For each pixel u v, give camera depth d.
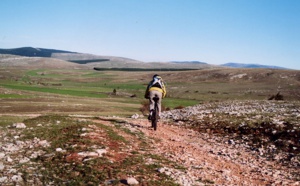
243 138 15.84
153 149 12.12
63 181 7.87
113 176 8.21
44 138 12.34
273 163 11.86
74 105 82.00
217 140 15.95
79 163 9.14
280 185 8.98
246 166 11.15
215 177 9.14
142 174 8.56
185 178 8.59
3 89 131.38
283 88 174.12
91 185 7.57
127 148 11.52
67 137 12.27
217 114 22.20
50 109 70.12
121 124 17.62
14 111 64.12
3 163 9.25
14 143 11.71
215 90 179.50
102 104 97.06
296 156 12.25
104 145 11.32
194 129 18.92
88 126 14.26
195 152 12.48
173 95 154.88
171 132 17.28
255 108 24.31
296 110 21.45
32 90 151.12
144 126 17.98
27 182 7.78
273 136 15.26
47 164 9.19
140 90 191.88
